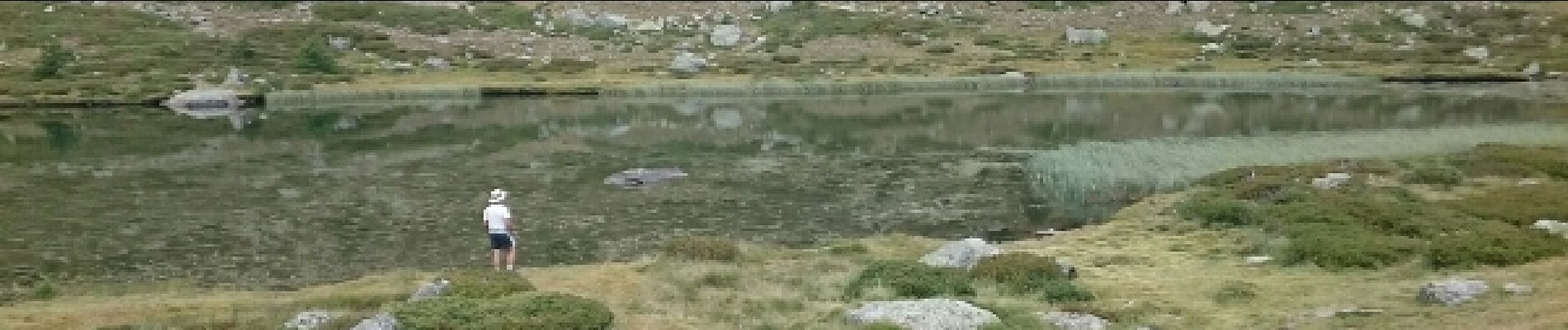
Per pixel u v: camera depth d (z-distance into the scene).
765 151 65.88
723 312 26.84
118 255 36.47
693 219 43.66
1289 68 127.25
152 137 74.25
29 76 113.38
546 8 174.12
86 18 141.75
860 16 166.62
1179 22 162.25
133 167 58.56
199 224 42.19
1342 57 136.00
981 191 50.41
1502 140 58.75
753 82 117.94
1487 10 159.12
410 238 39.94
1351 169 47.78
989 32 158.50
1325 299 26.52
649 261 33.97
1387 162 50.06
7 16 138.38
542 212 45.00
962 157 62.19
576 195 49.41
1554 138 59.44
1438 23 154.38
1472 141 58.53
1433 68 123.56
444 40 147.38
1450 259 29.61
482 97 111.94
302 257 36.56
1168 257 33.66
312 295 29.31
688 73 129.12
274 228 41.56
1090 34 150.25
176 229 41.16
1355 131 65.62
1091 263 33.12
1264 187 43.22
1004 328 23.42
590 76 126.81
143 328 24.84
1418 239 33.41
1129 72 124.81
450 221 43.12
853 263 33.56
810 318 25.97
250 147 68.12
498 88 113.38
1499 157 50.25
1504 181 45.34
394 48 140.75
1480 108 86.00
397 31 150.75
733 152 65.56
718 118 88.56
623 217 44.09
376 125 82.38
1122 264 32.88
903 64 136.62
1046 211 44.91
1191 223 38.84
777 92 113.44
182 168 58.09
